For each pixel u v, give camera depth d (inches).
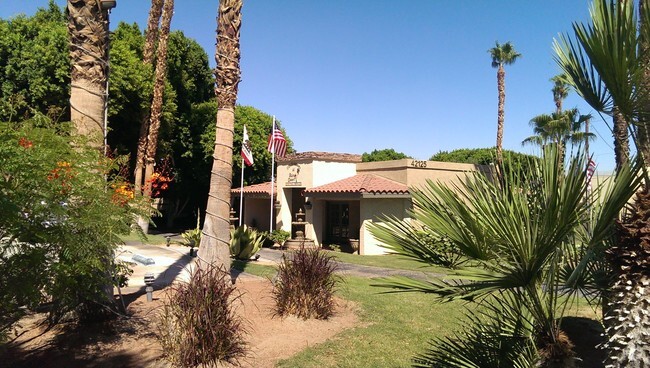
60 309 231.5
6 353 218.8
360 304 347.9
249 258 602.9
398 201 776.3
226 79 363.6
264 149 1264.8
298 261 313.7
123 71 819.4
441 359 141.9
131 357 220.8
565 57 135.4
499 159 141.1
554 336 125.3
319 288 304.7
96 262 193.2
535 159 133.5
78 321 256.8
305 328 279.4
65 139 198.8
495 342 132.3
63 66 729.6
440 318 311.0
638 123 118.5
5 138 166.6
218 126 361.4
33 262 167.6
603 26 112.2
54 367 206.8
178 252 633.0
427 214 126.6
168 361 216.7
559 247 118.8
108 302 261.9
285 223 944.3
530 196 125.9
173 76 1073.5
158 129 883.4
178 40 1075.9
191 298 222.8
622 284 118.0
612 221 120.8
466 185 132.5
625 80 111.3
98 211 196.7
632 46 108.1
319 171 879.1
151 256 586.9
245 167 1275.8
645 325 112.6
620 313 117.0
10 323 181.5
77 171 194.7
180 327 217.8
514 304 130.0
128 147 1006.4
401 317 313.1
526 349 126.3
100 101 284.8
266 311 306.7
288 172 936.3
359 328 285.9
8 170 159.3
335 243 919.7
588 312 263.9
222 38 366.9
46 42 736.3
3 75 716.7
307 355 234.4
